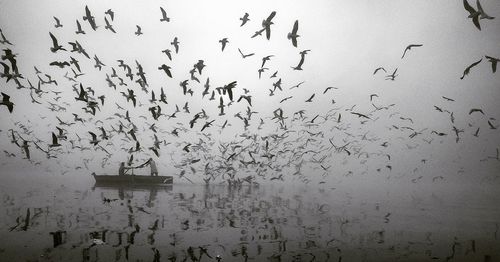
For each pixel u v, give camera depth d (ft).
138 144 64.59
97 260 24.04
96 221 37.63
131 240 29.68
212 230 34.76
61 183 96.63
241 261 24.86
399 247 29.32
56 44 48.67
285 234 33.65
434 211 53.93
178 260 24.71
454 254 27.45
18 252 25.41
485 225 40.73
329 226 38.40
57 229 33.14
